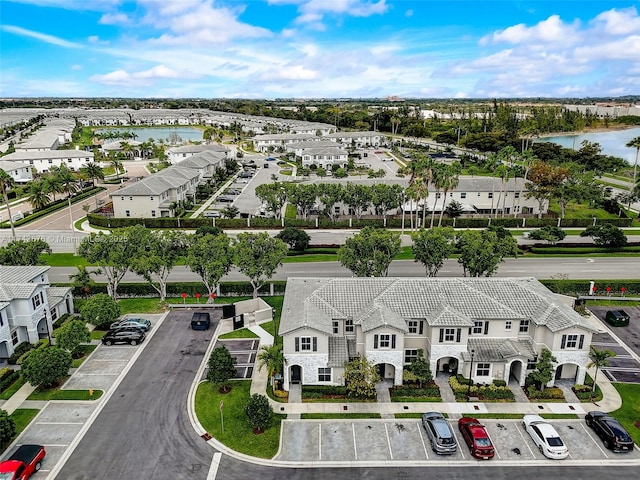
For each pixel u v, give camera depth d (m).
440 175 92.62
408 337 47.88
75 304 62.88
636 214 110.06
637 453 38.19
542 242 91.12
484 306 47.75
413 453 37.94
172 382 46.84
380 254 61.38
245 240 62.44
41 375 43.28
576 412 43.00
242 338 55.59
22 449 35.56
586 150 165.50
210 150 173.50
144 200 106.88
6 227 100.31
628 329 58.22
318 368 45.75
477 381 46.75
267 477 35.25
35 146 182.50
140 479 34.81
